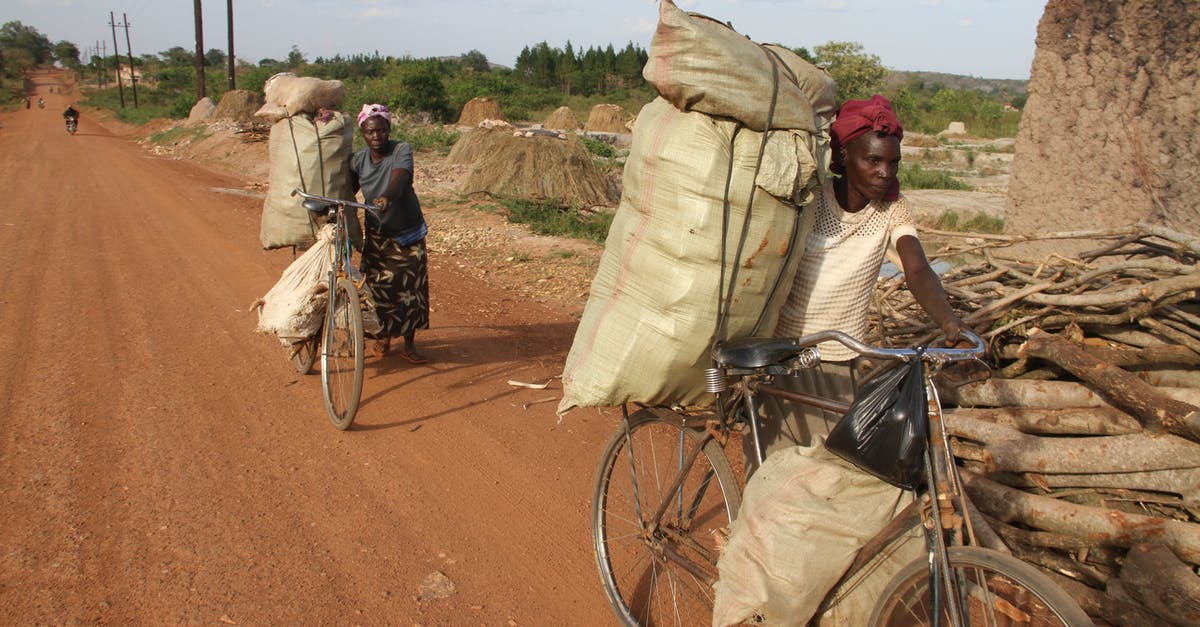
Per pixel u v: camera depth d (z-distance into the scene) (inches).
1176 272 144.3
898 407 84.0
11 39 6250.0
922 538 90.5
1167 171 227.3
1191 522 116.6
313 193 211.6
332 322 187.0
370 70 3791.8
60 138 1347.2
